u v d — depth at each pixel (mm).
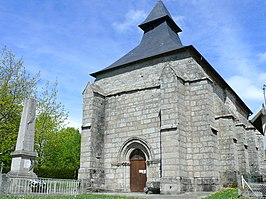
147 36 25234
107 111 21359
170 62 19562
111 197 12797
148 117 19219
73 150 47469
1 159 24266
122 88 21234
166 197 13242
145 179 18547
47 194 13555
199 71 18188
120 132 20234
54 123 27656
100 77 22984
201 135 17031
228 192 13961
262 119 13789
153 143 18453
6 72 23953
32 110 16141
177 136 16188
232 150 19172
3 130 22797
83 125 20281
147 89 19859
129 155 19625
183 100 17703
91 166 19141
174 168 15789
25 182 13352
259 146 29766
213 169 16125
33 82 25453
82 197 12531
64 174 29859
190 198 12594
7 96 23016
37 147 26141
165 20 24969
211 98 17953
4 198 10336
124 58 23594
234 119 20547
